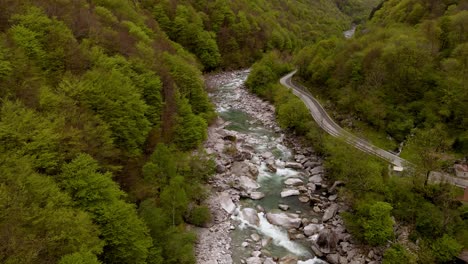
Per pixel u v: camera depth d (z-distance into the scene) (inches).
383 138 2844.5
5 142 1295.5
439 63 3029.0
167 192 1782.7
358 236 1852.9
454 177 2151.8
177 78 3078.2
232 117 3705.7
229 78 5191.9
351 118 3176.7
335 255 1776.6
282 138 3203.7
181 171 2139.5
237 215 2100.1
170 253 1565.0
